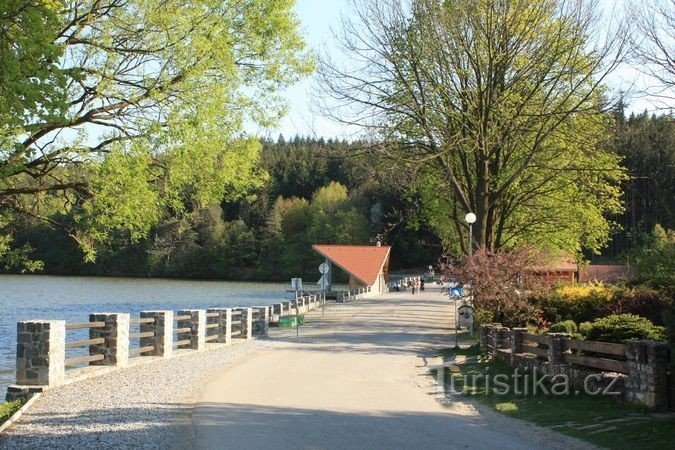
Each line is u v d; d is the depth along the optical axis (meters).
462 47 27.42
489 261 21.55
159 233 101.69
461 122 27.88
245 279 113.88
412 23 27.95
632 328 13.59
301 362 18.12
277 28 17.83
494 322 21.38
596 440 8.91
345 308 46.84
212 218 112.75
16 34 9.17
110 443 8.78
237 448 8.51
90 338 15.94
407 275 108.06
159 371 15.83
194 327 20.58
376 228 110.06
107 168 14.98
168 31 15.95
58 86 9.93
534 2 27.23
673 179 64.00
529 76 27.83
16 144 13.41
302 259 112.44
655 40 20.59
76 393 12.73
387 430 9.76
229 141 17.80
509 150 29.69
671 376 10.40
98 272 103.38
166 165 16.66
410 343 23.95
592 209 33.09
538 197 33.31
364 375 15.92
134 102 15.66
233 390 13.32
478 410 11.88
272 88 18.44
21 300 59.78
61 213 17.75
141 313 18.34
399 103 28.17
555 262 38.16
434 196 35.50
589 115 28.56
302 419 10.52
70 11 14.23
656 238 54.28
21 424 10.05
